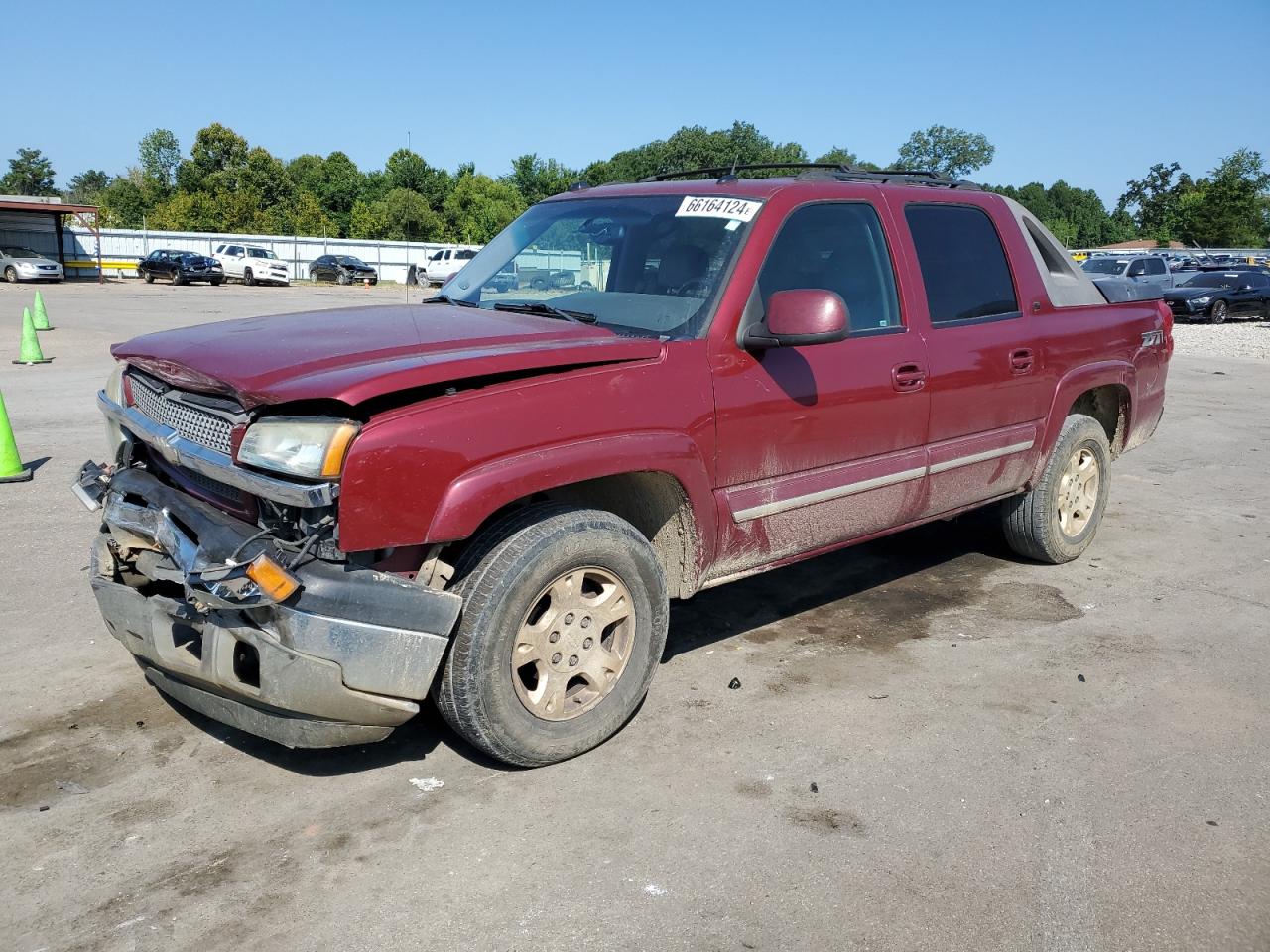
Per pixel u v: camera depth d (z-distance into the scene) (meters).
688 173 4.66
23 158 104.50
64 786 3.25
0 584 5.06
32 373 13.18
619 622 3.53
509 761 3.33
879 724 3.79
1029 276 5.08
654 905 2.71
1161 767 3.51
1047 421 5.18
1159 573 5.68
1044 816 3.18
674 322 3.73
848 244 4.23
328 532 2.92
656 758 3.51
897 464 4.38
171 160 102.44
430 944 2.55
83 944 2.53
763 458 3.85
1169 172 106.12
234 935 2.58
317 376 2.96
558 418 3.23
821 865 2.91
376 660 2.95
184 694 3.29
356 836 3.01
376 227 72.44
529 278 4.35
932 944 2.59
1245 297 27.22
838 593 5.27
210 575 2.84
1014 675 4.26
